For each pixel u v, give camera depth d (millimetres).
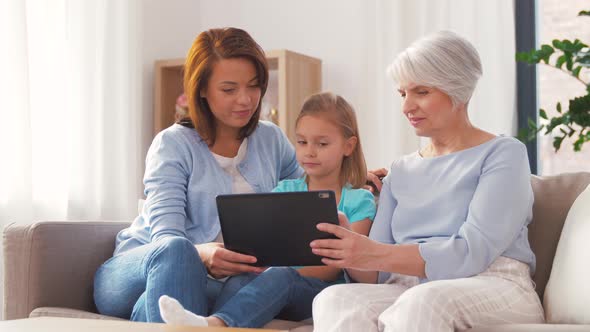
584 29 3514
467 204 1652
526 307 1499
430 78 1673
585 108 2271
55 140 3080
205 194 1969
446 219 1664
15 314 1905
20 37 2871
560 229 1729
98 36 3285
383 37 3582
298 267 1888
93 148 3236
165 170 1951
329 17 3842
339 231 1567
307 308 1796
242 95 1968
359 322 1430
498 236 1555
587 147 3469
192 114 2016
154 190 1931
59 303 1922
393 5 3568
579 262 1479
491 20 3428
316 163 1926
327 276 1883
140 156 3576
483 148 1682
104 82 3299
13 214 2863
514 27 3439
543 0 3574
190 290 1573
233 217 1641
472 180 1659
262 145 2121
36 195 3016
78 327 1279
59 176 3082
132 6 3420
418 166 1777
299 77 3582
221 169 2027
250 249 1654
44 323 1328
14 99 2871
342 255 1557
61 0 3117
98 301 1878
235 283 1738
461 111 1734
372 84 3641
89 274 2004
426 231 1688
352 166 1972
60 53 3109
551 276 1597
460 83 1684
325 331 1457
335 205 1586
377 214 1826
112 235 2107
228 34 2002
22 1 2873
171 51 3938
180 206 1918
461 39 1709
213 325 1536
